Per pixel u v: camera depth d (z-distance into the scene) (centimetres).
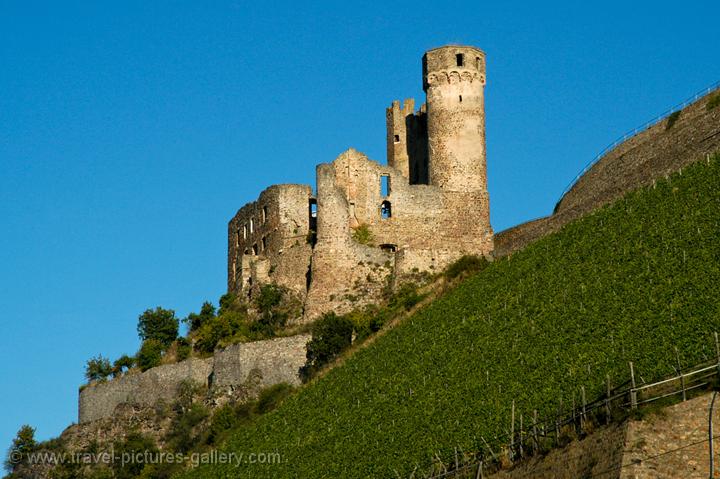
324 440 7925
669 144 8881
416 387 7812
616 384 6250
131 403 10256
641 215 8125
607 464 5384
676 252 7388
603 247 8088
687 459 5222
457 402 7238
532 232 9619
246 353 9738
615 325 6981
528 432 6212
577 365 6744
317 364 9462
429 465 6719
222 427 9269
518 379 7069
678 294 6888
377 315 9719
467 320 8356
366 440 7512
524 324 7738
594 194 9412
